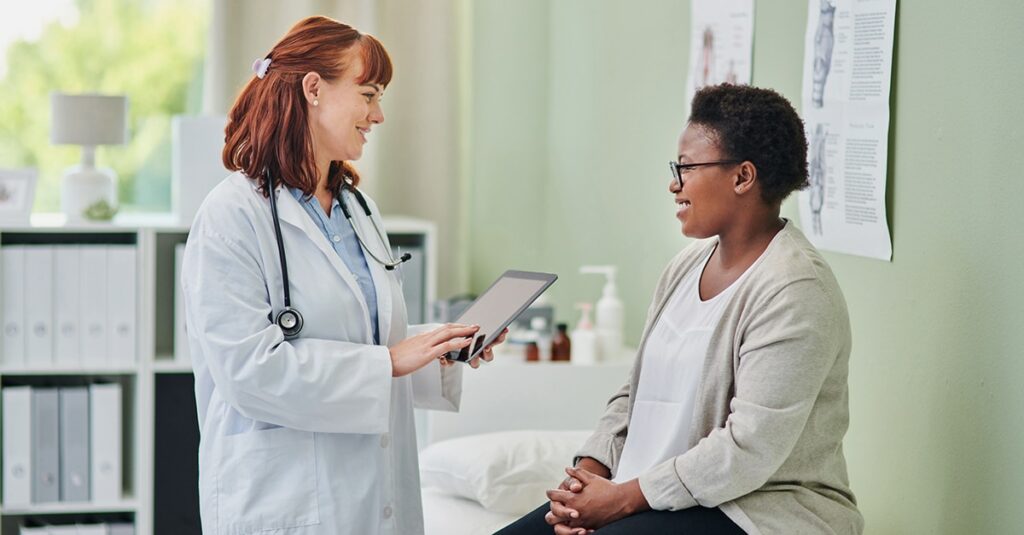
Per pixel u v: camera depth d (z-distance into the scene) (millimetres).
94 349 3424
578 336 3107
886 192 2109
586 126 3643
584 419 3049
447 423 2982
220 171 3459
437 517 2473
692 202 1889
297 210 1884
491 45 4051
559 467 2512
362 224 2025
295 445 1853
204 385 1927
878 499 2180
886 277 2129
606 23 3475
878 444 2176
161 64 4074
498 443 2580
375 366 1840
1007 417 1815
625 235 3350
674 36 3020
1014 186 1791
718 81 2766
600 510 1823
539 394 3025
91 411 3471
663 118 3090
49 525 3529
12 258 3367
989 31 1843
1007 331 1812
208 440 1892
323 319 1863
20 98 3979
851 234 2221
